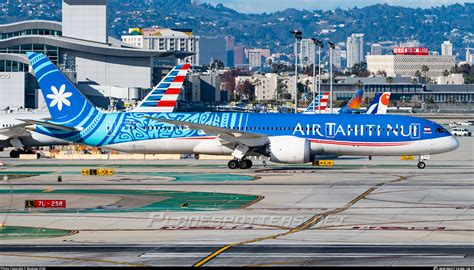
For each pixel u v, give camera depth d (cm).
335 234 13150
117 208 16062
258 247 12119
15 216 15112
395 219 14588
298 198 17288
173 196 17738
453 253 11638
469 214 15112
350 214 15162
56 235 13188
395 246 12150
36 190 18862
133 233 13325
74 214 15312
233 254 11638
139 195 17938
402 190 18538
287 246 12181
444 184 19712
